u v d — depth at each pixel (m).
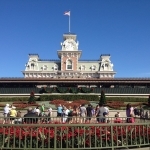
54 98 48.50
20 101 47.97
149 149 10.25
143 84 52.81
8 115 23.62
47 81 52.66
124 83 52.78
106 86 53.28
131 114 20.28
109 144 10.32
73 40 94.69
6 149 9.88
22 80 52.38
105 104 41.31
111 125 10.10
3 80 52.03
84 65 97.81
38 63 97.19
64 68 92.56
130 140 10.77
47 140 10.08
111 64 96.88
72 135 9.80
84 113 22.50
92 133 10.25
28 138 10.09
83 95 48.88
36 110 21.77
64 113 21.27
